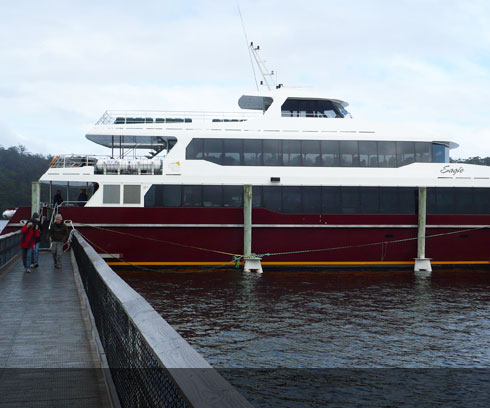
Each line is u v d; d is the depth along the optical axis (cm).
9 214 2925
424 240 2853
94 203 2702
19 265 2003
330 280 2652
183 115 3019
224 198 2778
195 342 1583
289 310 1994
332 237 2816
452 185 2936
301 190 2825
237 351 1505
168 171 2756
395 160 2938
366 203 2864
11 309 1110
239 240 2758
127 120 3005
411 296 2297
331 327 1761
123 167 2733
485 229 2939
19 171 19950
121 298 454
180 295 2239
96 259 845
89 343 815
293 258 2791
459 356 1491
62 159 2850
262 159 2836
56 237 1878
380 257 2853
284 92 3053
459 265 2945
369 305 2103
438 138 2984
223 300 2153
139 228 2689
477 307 2095
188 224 2712
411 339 1641
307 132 2898
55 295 1295
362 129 2959
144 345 341
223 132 2834
